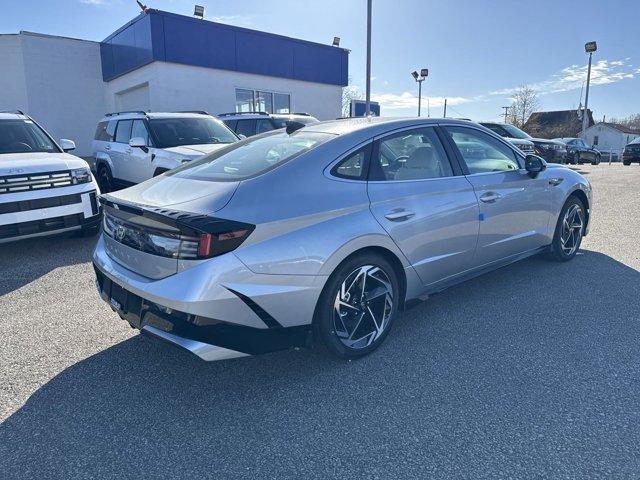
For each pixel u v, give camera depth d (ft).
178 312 8.68
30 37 58.70
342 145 10.81
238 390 9.75
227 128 30.40
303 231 9.49
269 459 7.73
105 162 32.40
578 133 188.65
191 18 50.65
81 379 10.24
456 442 7.97
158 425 8.67
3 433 8.48
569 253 17.51
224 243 8.64
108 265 10.50
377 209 10.69
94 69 62.95
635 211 27.94
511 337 11.71
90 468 7.61
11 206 18.19
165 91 50.34
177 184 10.71
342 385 9.82
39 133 23.72
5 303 14.62
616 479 7.04
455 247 12.57
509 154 14.79
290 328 9.52
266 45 57.31
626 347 11.03
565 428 8.22
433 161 12.42
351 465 7.54
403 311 12.16
